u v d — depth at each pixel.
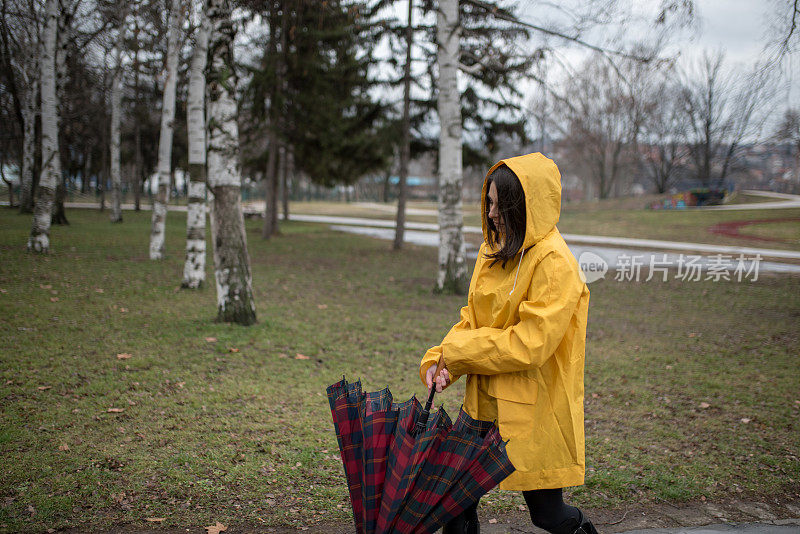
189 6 11.68
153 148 37.22
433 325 8.30
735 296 11.81
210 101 6.82
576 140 29.42
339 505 3.08
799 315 9.88
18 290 8.45
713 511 3.20
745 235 20.89
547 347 1.91
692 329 8.66
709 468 3.74
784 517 3.15
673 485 3.48
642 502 3.29
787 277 13.84
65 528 2.68
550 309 1.92
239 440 3.83
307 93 19.25
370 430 2.02
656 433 4.39
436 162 19.81
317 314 8.56
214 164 6.89
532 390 2.03
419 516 1.91
